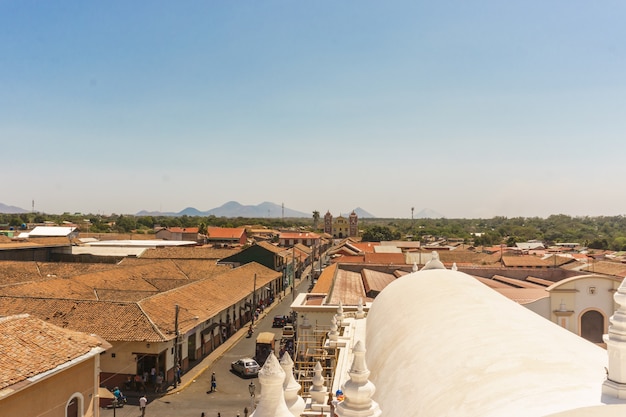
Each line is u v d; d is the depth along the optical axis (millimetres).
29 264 54125
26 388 17375
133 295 42156
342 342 16031
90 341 21359
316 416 10664
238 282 54000
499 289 34625
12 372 17062
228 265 65688
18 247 62656
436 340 9555
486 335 8758
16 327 19688
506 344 8094
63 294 40000
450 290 12461
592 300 30438
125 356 31797
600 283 30422
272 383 5871
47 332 20422
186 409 28547
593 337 30328
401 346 10672
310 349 27094
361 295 36125
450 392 7352
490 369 7387
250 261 71062
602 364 7238
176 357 34062
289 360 7551
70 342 20484
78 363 20016
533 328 9023
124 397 29562
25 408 17359
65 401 19406
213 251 76375
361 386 6844
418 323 11125
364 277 44688
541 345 7922
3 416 16406
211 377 33969
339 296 34438
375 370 11141
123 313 33406
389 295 15352
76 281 43688
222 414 27844
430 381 8172
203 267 61750
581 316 30375
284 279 78750
